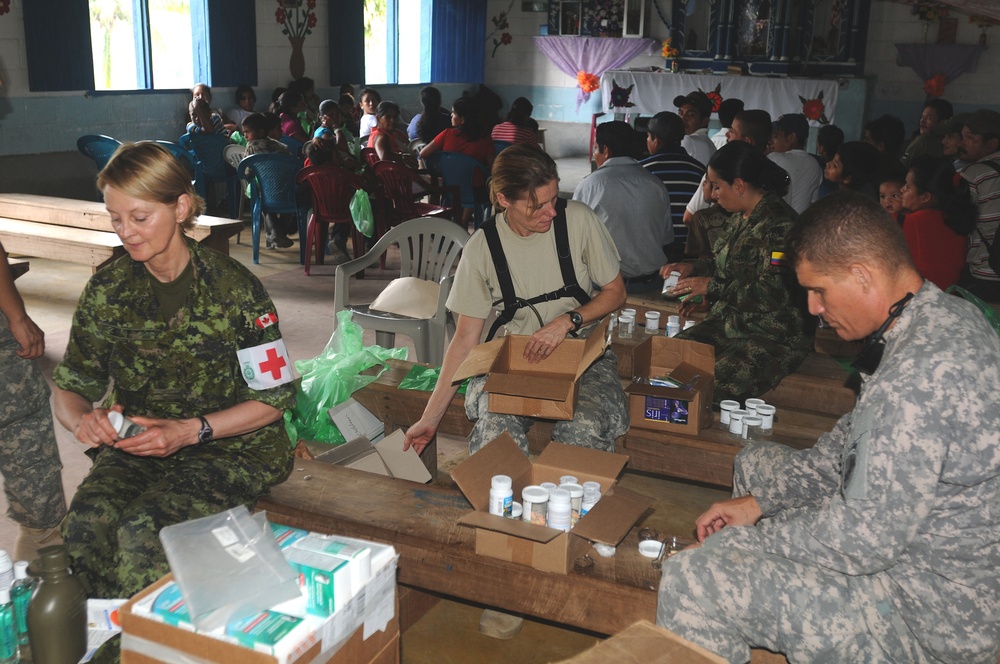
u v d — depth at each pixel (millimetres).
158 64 9883
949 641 1562
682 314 3650
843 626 1627
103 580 1980
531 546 1944
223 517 1709
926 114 7020
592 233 2629
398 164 6867
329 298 5996
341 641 1545
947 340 1518
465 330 2715
